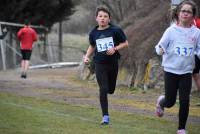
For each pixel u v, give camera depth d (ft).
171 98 46.50
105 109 50.57
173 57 45.50
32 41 106.22
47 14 163.43
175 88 46.03
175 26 45.55
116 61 51.39
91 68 97.66
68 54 180.45
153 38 88.28
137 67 85.40
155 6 101.45
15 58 147.74
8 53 146.20
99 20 50.85
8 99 67.10
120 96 75.10
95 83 92.73
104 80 50.72
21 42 105.70
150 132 47.24
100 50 50.65
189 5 45.06
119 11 155.33
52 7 162.09
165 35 45.42
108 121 50.57
